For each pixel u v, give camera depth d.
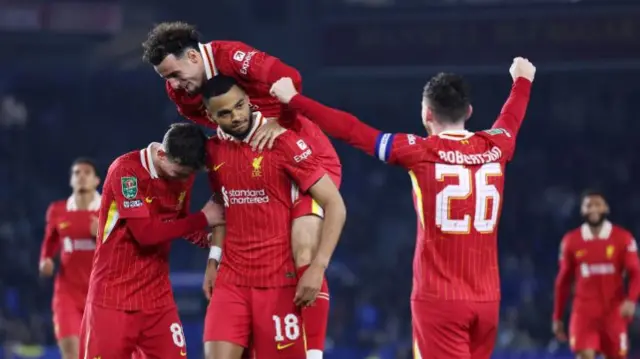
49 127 105.75
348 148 104.69
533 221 95.75
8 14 94.12
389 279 86.12
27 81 105.31
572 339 44.56
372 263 91.69
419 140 22.00
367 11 93.44
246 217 22.72
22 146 104.81
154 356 25.56
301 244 22.59
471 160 21.94
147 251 25.09
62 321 38.09
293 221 22.75
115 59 104.06
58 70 103.50
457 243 21.92
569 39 89.00
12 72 102.75
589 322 44.03
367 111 104.06
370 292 81.62
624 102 103.44
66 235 38.28
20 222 95.88
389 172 103.44
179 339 25.67
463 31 91.69
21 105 106.31
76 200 38.44
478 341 22.47
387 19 93.06
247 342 22.98
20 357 56.19
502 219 96.19
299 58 95.62
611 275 43.81
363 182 102.62
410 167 21.94
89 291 25.66
